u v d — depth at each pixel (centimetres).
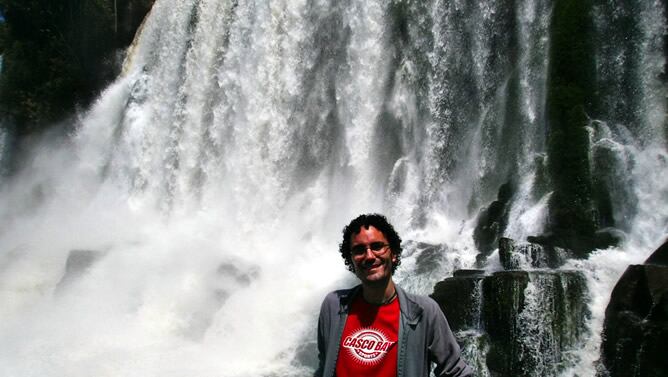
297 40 1984
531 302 947
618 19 1375
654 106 1304
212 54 2248
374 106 1784
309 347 1192
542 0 1487
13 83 3056
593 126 1306
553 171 1290
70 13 3047
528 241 1146
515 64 1518
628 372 864
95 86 3062
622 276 930
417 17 1741
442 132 1639
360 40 1834
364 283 357
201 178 2184
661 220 1206
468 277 1020
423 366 345
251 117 2048
